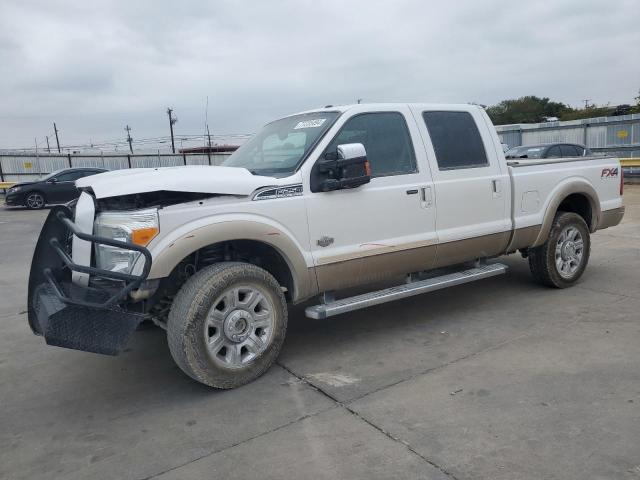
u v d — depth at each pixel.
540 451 2.96
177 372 4.41
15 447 3.34
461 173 5.16
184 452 3.18
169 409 3.74
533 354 4.32
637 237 9.29
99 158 32.59
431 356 4.41
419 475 2.81
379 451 3.06
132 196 3.83
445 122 5.21
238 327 3.97
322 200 4.34
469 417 3.37
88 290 3.78
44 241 4.22
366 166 4.35
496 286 6.42
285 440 3.24
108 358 4.79
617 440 3.03
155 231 3.67
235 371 3.95
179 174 3.90
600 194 6.44
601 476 2.72
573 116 59.50
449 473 2.82
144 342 5.16
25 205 20.41
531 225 5.71
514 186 5.55
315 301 6.14
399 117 4.91
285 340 4.97
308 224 4.27
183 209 3.78
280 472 2.92
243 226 3.94
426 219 4.92
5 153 31.31
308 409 3.62
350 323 5.35
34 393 4.13
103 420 3.64
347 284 4.57
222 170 4.18
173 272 4.02
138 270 3.67
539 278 6.12
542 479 2.72
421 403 3.60
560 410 3.39
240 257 4.37
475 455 2.96
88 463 3.12
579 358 4.18
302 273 4.26
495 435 3.15
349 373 4.16
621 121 21.12
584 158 6.42
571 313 5.29
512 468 2.82
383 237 4.67
